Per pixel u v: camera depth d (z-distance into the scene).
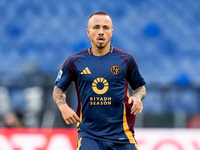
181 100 30.47
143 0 43.53
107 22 12.98
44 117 29.31
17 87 32.22
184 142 21.47
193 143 21.45
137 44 39.69
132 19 42.03
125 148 12.94
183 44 39.78
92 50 13.44
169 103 30.45
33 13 42.44
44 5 43.09
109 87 12.87
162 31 40.81
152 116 29.98
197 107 30.20
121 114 12.91
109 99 12.82
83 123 13.16
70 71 13.38
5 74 33.34
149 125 29.72
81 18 41.84
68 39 39.72
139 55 38.81
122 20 42.00
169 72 36.91
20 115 30.66
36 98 30.69
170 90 30.66
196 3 43.22
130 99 12.55
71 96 26.97
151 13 42.38
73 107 27.05
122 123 12.95
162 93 30.69
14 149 21.64
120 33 40.78
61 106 12.97
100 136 12.81
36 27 41.06
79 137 13.13
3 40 40.16
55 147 21.47
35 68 35.31
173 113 30.11
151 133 21.59
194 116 29.83
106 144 12.78
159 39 40.19
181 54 38.91
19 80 32.56
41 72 32.50
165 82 35.34
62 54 38.38
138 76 13.61
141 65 37.84
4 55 38.47
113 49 13.48
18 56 38.41
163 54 38.94
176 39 40.19
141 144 21.48
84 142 12.88
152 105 30.47
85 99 12.98
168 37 40.28
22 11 42.59
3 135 21.80
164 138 21.53
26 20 41.78
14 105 31.33
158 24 41.41
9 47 39.41
